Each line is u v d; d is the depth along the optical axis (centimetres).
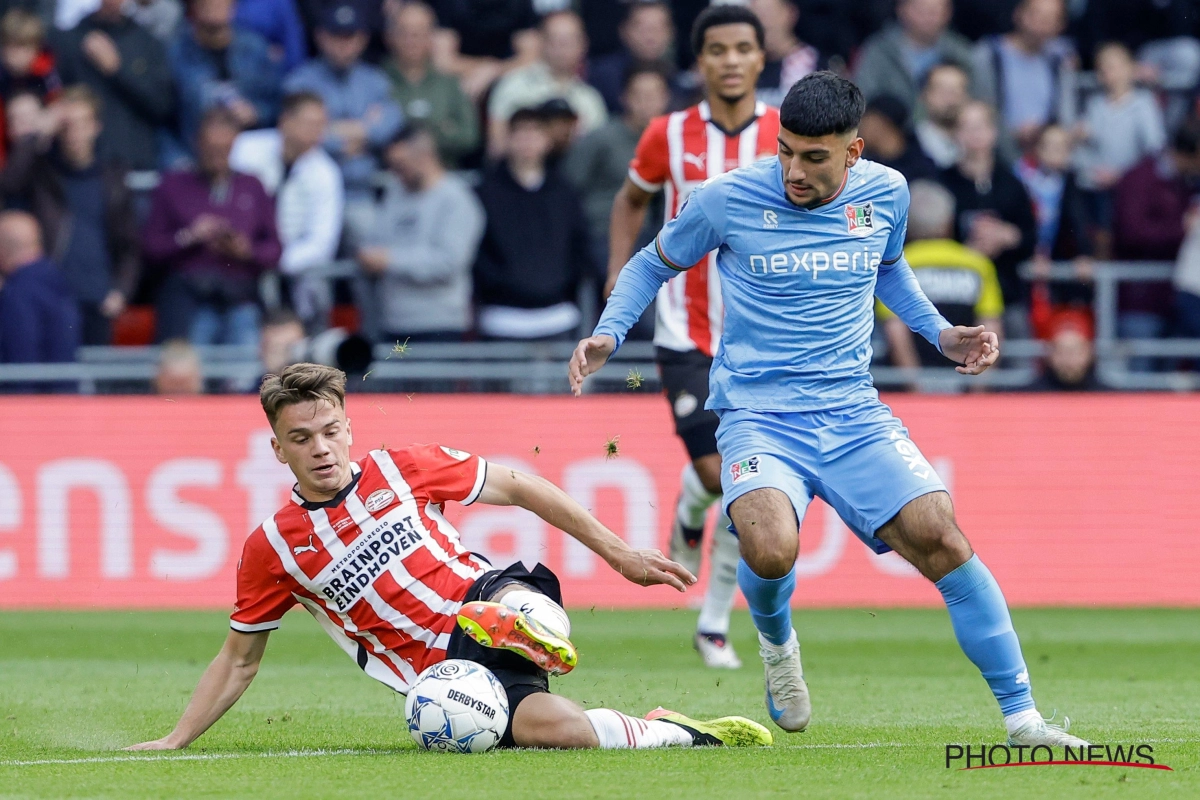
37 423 4009
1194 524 4141
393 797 1365
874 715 2116
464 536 3922
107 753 1722
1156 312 4684
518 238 4384
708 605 2827
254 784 1453
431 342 4397
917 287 1852
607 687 2480
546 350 4316
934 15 4988
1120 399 4166
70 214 4409
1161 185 4738
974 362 1767
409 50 4847
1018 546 4109
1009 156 4828
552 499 1752
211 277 4375
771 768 1527
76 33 4784
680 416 2820
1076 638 3366
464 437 4072
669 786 1415
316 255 4497
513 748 1648
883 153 4425
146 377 4306
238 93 4891
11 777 1523
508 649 1602
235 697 1766
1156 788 1427
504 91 4944
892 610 3988
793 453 1744
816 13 5197
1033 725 1650
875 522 1705
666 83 4666
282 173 4528
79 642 3244
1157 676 2681
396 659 1733
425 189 4397
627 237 2948
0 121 4672
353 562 1712
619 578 3994
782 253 1758
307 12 5147
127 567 3988
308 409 1673
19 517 3984
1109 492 4138
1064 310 4656
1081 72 5453
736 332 1795
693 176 2842
